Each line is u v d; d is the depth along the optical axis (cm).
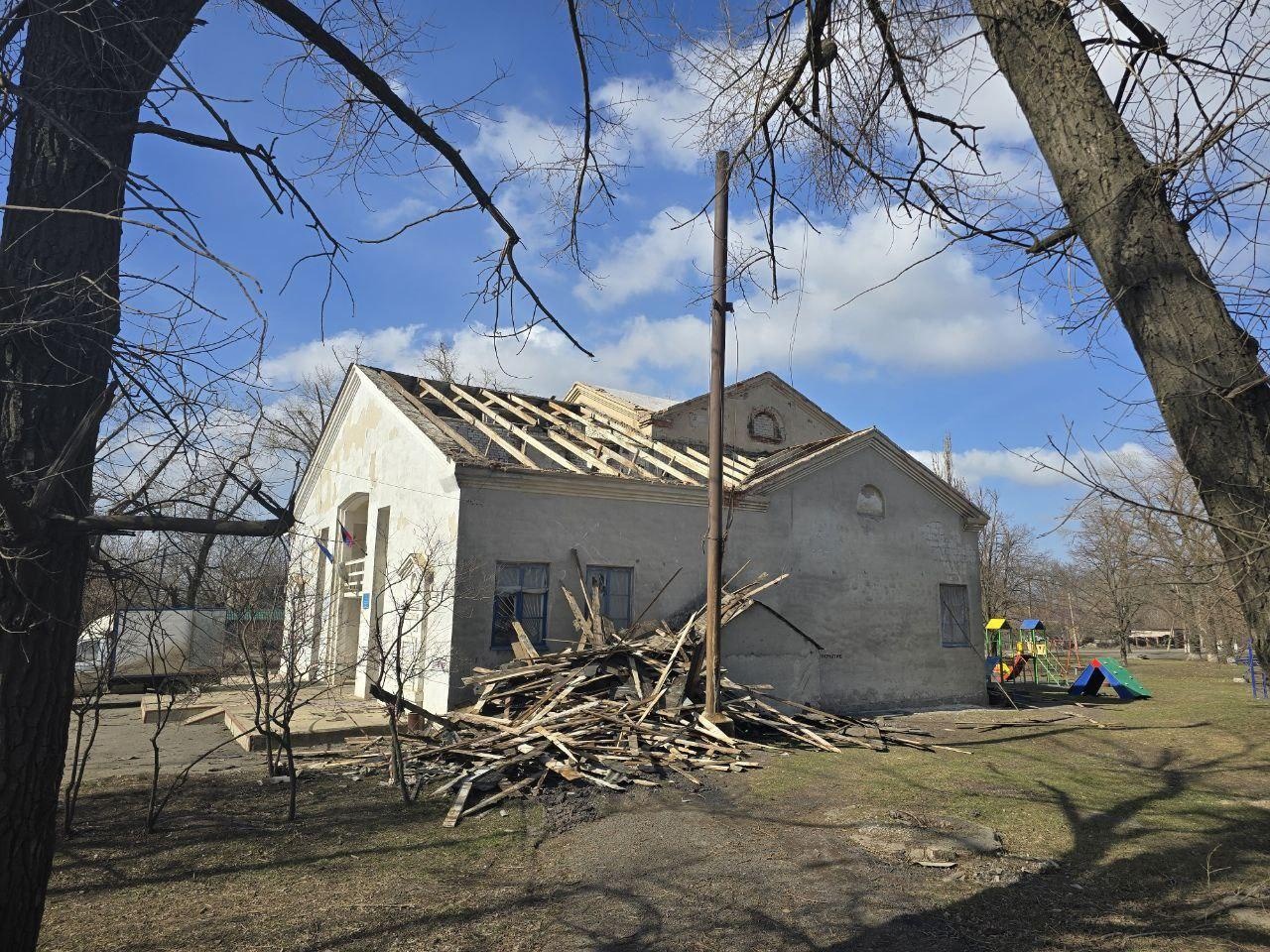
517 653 1211
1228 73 301
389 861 624
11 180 307
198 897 542
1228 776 991
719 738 1028
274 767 952
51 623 294
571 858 636
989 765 1032
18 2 290
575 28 410
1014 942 477
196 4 340
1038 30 331
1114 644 6297
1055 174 331
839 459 1697
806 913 520
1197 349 283
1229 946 471
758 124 485
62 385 294
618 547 1404
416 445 1431
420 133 370
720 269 985
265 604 805
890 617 1703
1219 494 278
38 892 295
